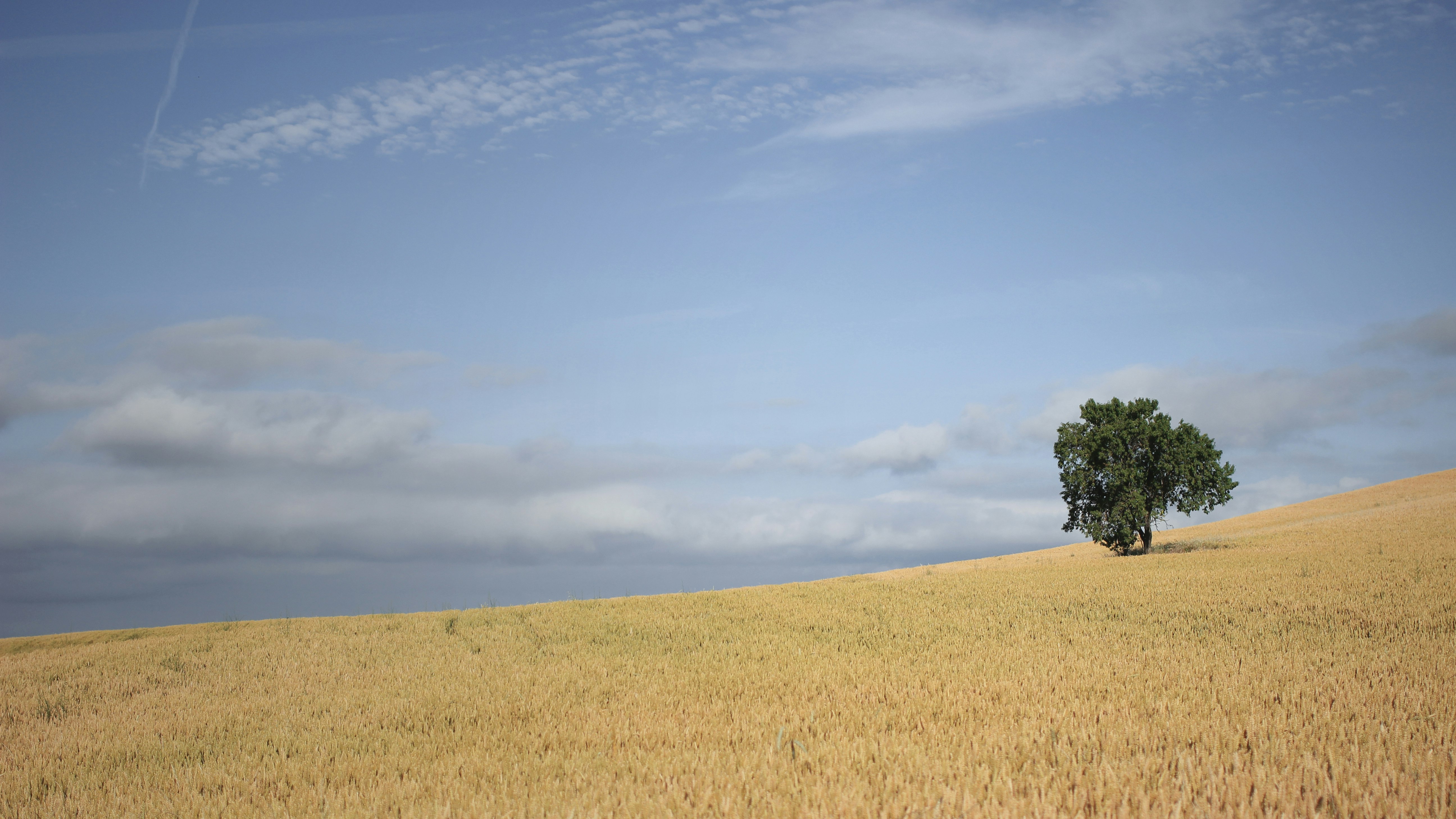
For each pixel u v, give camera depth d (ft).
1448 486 239.09
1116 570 108.47
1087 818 20.86
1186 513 164.04
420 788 26.45
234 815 25.84
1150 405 169.78
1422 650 45.55
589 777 26.25
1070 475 172.45
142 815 26.73
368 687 47.96
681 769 26.25
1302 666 41.22
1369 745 25.57
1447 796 21.53
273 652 65.62
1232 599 72.69
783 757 27.35
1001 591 87.25
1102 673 41.73
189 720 41.45
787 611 76.48
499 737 33.65
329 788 27.63
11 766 35.27
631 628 69.26
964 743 27.78
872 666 46.57
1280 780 22.52
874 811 21.08
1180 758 24.44
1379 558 102.12
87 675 59.47
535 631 70.08
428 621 81.25
